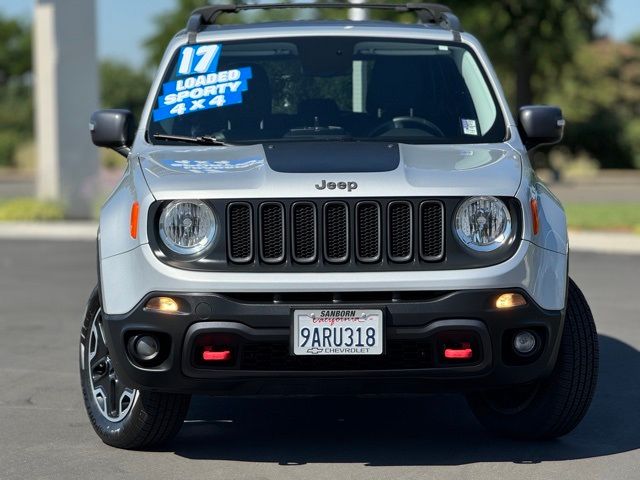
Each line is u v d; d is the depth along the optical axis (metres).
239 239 6.17
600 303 12.73
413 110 7.33
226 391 6.20
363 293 6.11
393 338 6.07
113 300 6.31
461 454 6.72
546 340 6.29
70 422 7.61
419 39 7.74
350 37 7.72
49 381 8.95
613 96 53.38
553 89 50.34
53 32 23.95
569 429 6.86
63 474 6.36
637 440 7.05
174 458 6.68
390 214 6.16
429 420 7.60
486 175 6.34
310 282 6.07
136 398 6.65
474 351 6.16
